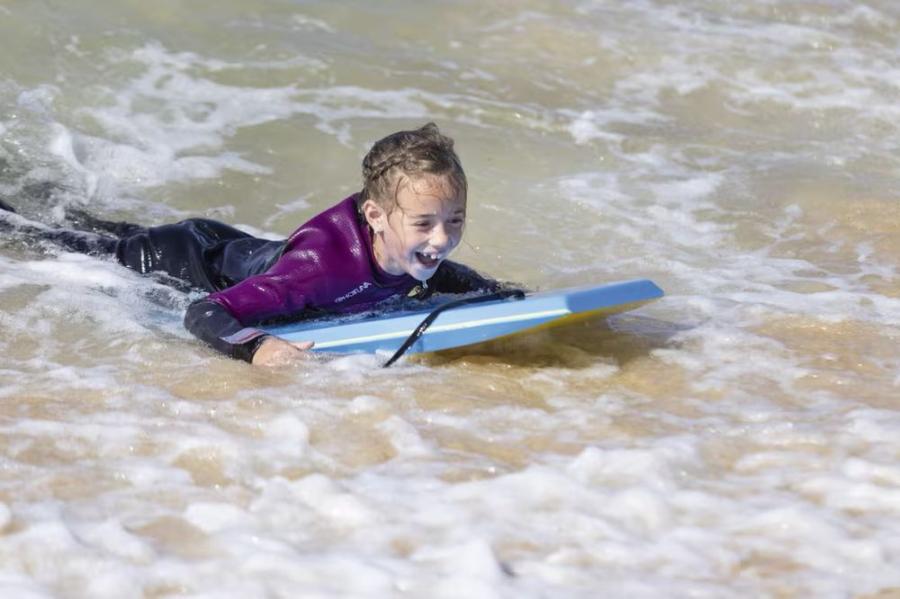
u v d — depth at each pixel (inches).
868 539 478.0
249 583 441.4
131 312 731.4
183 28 1236.5
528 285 833.5
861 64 1306.6
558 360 676.7
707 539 479.5
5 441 547.5
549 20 1354.6
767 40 1352.1
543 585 444.8
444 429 579.5
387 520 488.4
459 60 1249.4
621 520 492.7
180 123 1080.8
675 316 751.7
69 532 471.5
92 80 1133.1
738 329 727.1
